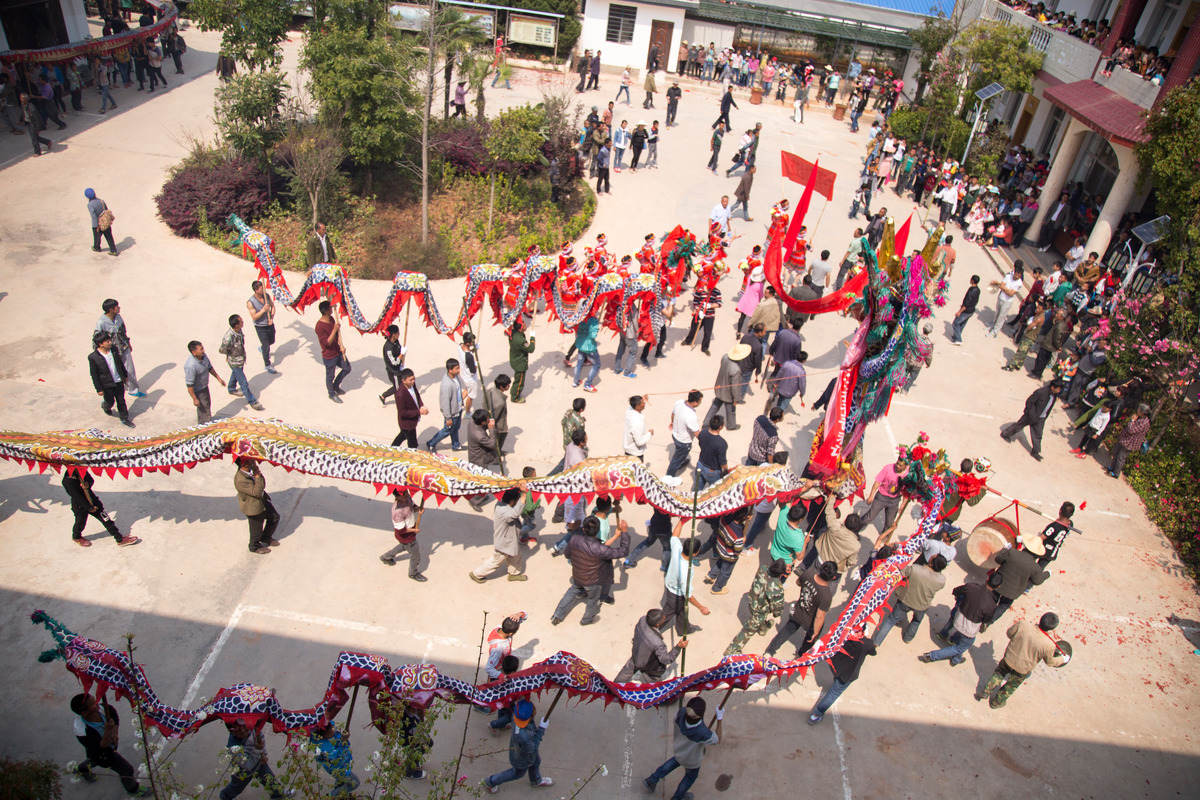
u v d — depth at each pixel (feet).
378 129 66.03
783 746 30.25
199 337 50.26
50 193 65.05
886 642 35.42
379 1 69.77
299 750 24.49
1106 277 60.95
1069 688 34.32
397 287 43.04
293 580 34.50
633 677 30.99
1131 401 47.70
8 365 45.37
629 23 117.19
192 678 29.91
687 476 42.65
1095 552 41.98
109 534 35.76
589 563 31.78
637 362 53.06
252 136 65.36
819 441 37.14
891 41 124.36
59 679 29.48
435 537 37.63
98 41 80.53
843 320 62.03
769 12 122.72
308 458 32.27
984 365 58.18
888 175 88.58
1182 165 54.13
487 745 28.78
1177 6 72.38
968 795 29.40
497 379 39.34
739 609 35.76
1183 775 31.17
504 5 118.62
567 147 80.53
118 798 25.89
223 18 68.69
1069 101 71.56
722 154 91.81
